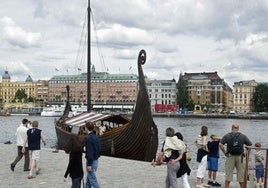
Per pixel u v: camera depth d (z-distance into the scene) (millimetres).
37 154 18516
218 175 19172
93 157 13734
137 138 30578
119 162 23312
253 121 172750
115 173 19594
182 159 14156
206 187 16078
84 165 22281
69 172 13641
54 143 59312
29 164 20375
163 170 20516
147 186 16516
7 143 36469
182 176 14219
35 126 18625
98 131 34781
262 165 16594
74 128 40219
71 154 13625
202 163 16516
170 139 13930
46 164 22562
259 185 16172
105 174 19328
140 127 30250
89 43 56094
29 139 18484
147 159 30500
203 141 16422
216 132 97562
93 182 13914
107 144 32469
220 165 35812
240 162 15039
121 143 31609
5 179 18016
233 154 15000
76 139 13773
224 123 148750
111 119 39375
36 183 17078
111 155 32594
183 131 96750
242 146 14992
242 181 14992
